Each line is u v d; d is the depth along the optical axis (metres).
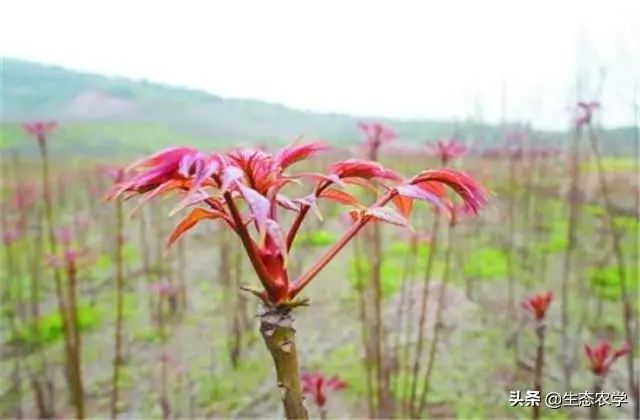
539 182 2.77
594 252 2.37
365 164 0.36
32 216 2.97
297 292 0.33
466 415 1.54
